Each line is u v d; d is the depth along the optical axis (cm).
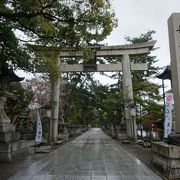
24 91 2573
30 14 1258
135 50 3072
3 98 1638
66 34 1389
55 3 1291
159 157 1165
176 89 1145
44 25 1413
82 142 3219
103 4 1304
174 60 1158
